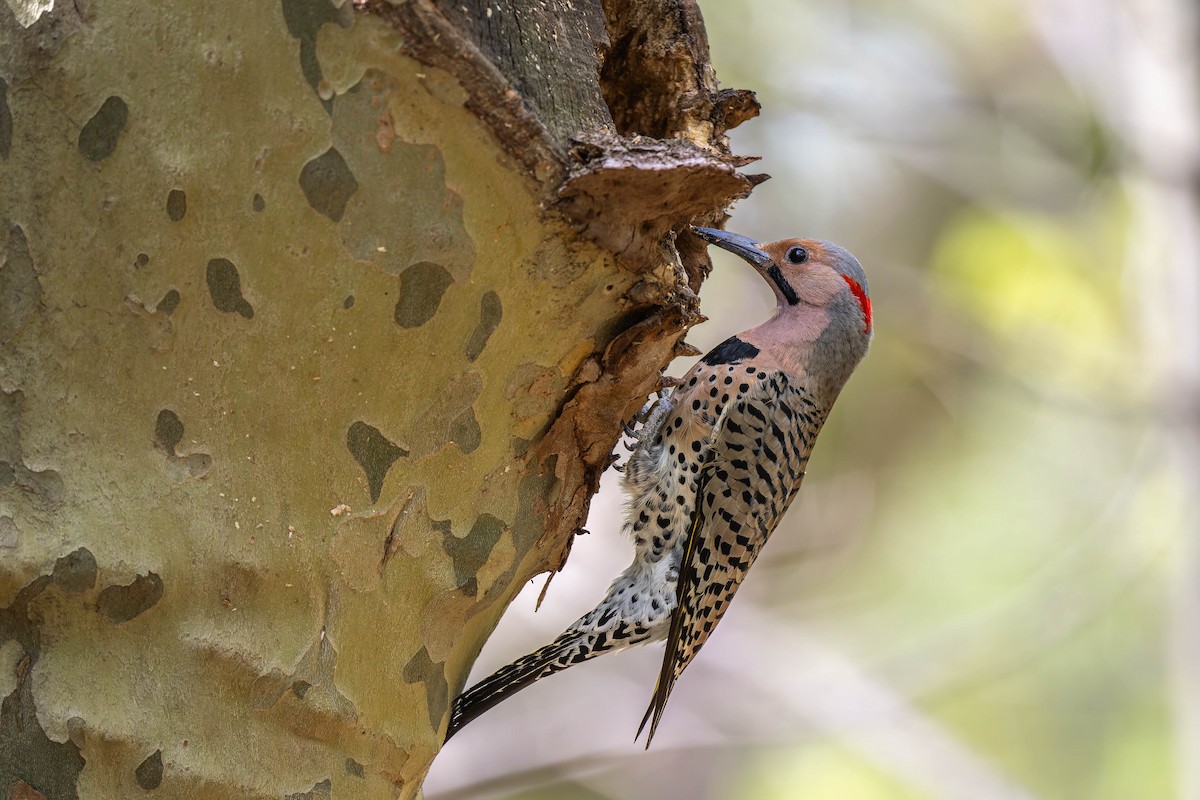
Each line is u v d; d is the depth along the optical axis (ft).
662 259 18.99
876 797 55.77
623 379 19.80
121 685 16.71
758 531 32.68
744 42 60.13
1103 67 61.26
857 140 61.52
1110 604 58.08
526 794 63.46
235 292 17.03
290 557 17.63
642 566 32.35
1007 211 63.10
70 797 16.37
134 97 16.61
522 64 17.76
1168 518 58.44
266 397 17.38
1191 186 56.44
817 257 33.55
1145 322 58.39
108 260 16.76
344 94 16.65
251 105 16.63
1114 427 61.93
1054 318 60.29
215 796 17.13
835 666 57.00
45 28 16.58
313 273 17.15
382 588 18.58
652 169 17.20
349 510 18.06
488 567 19.85
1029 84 64.85
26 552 16.30
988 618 57.41
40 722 16.30
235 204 16.80
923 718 56.95
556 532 21.38
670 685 31.78
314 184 16.85
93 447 16.78
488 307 18.10
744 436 32.09
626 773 65.16
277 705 17.63
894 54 63.10
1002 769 58.34
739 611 58.70
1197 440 55.62
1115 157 61.93
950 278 62.08
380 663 18.80
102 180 16.67
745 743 54.08
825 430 63.62
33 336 16.71
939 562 61.00
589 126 18.17
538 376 19.16
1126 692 60.03
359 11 16.35
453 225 17.38
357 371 17.70
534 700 53.78
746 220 61.05
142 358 16.93
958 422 62.95
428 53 16.49
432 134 16.94
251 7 16.48
